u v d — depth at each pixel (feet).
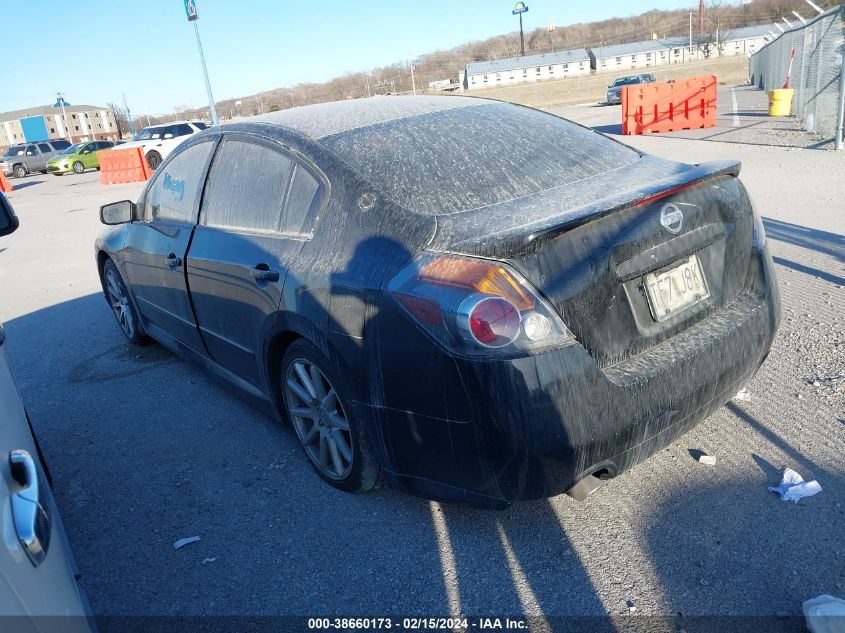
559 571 7.98
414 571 8.27
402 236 8.14
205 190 12.39
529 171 9.29
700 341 8.13
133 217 15.01
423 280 7.50
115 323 20.44
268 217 10.44
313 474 10.73
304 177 9.83
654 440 7.82
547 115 11.65
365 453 9.03
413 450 8.09
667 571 7.77
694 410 8.11
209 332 12.43
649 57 301.22
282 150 10.39
